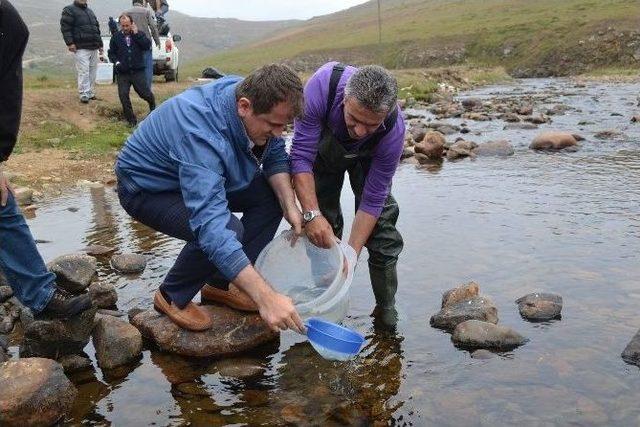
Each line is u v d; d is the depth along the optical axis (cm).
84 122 1233
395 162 384
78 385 343
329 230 373
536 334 380
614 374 333
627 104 1716
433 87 2416
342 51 6275
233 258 314
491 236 555
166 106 354
